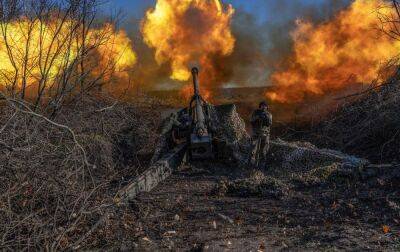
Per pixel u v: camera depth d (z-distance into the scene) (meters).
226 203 7.54
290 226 6.23
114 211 6.61
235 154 10.98
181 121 12.09
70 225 5.48
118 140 11.00
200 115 11.58
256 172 9.81
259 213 6.90
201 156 11.08
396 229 5.79
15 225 5.11
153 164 10.04
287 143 11.10
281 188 8.06
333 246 5.23
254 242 5.48
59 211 5.85
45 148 6.05
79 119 9.62
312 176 8.77
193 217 6.79
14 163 5.56
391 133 11.22
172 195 8.17
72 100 9.88
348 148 11.83
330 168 8.84
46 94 9.55
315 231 5.84
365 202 7.17
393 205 6.71
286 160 10.10
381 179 8.15
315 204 7.29
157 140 11.85
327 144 12.52
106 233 5.95
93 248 5.55
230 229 6.12
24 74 8.66
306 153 9.98
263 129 10.60
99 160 9.38
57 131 6.64
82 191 5.79
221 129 11.78
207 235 5.86
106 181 6.82
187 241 5.68
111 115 11.35
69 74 9.41
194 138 11.02
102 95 10.91
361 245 5.22
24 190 5.75
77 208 5.98
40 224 5.17
